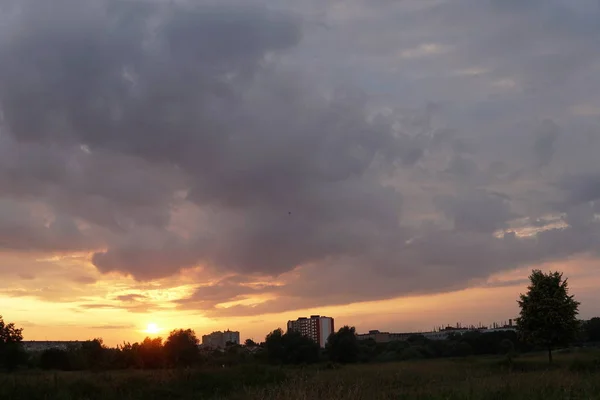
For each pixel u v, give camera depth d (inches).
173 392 1255.5
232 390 1262.3
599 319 3176.7
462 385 917.8
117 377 1315.2
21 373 1557.6
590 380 877.2
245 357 2593.5
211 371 1448.1
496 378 976.9
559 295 1691.7
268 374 1430.9
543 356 2156.7
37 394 1079.0
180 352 2470.5
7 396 1046.4
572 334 1667.1
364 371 1375.5
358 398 740.7
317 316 5521.7
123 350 2479.1
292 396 716.0
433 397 767.1
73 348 2546.8
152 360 2447.1
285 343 3132.4
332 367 1777.8
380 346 3907.5
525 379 907.4
